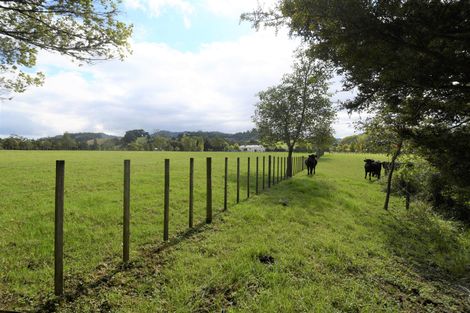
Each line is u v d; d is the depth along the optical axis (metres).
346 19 3.14
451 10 2.73
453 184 4.39
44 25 7.21
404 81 3.55
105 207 8.15
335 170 30.80
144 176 15.81
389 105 4.41
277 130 21.94
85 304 3.53
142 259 4.90
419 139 4.44
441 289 4.74
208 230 6.69
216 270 4.48
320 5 3.20
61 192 3.68
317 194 12.36
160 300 3.67
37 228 6.18
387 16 2.94
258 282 4.20
